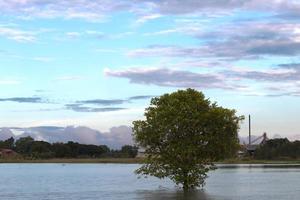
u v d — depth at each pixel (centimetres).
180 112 6531
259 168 19600
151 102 6775
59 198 6638
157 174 6719
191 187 6994
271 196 6569
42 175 15025
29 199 6562
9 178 13025
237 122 6719
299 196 6588
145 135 6662
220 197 6341
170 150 6538
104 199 6331
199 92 6769
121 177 13288
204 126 6625
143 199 6125
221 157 6725
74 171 18650
